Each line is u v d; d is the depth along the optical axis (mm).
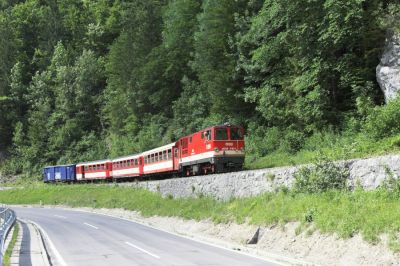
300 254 16016
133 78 68812
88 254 17531
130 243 20828
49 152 82438
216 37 44094
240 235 20531
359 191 16828
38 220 36562
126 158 49906
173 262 15195
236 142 30672
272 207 20406
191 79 59562
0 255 11898
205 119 48812
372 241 13477
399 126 21359
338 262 14062
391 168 16094
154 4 75312
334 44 28344
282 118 34625
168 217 30250
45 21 104625
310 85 30547
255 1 40938
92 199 48719
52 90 91750
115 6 102375
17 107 94500
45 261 15234
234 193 25328
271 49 35031
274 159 32125
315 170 19531
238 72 41156
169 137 56156
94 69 86312
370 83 27938
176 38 59125
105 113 81562
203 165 32719
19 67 97062
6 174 84688
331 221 15828
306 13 30328
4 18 104000
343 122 28969
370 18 27109
